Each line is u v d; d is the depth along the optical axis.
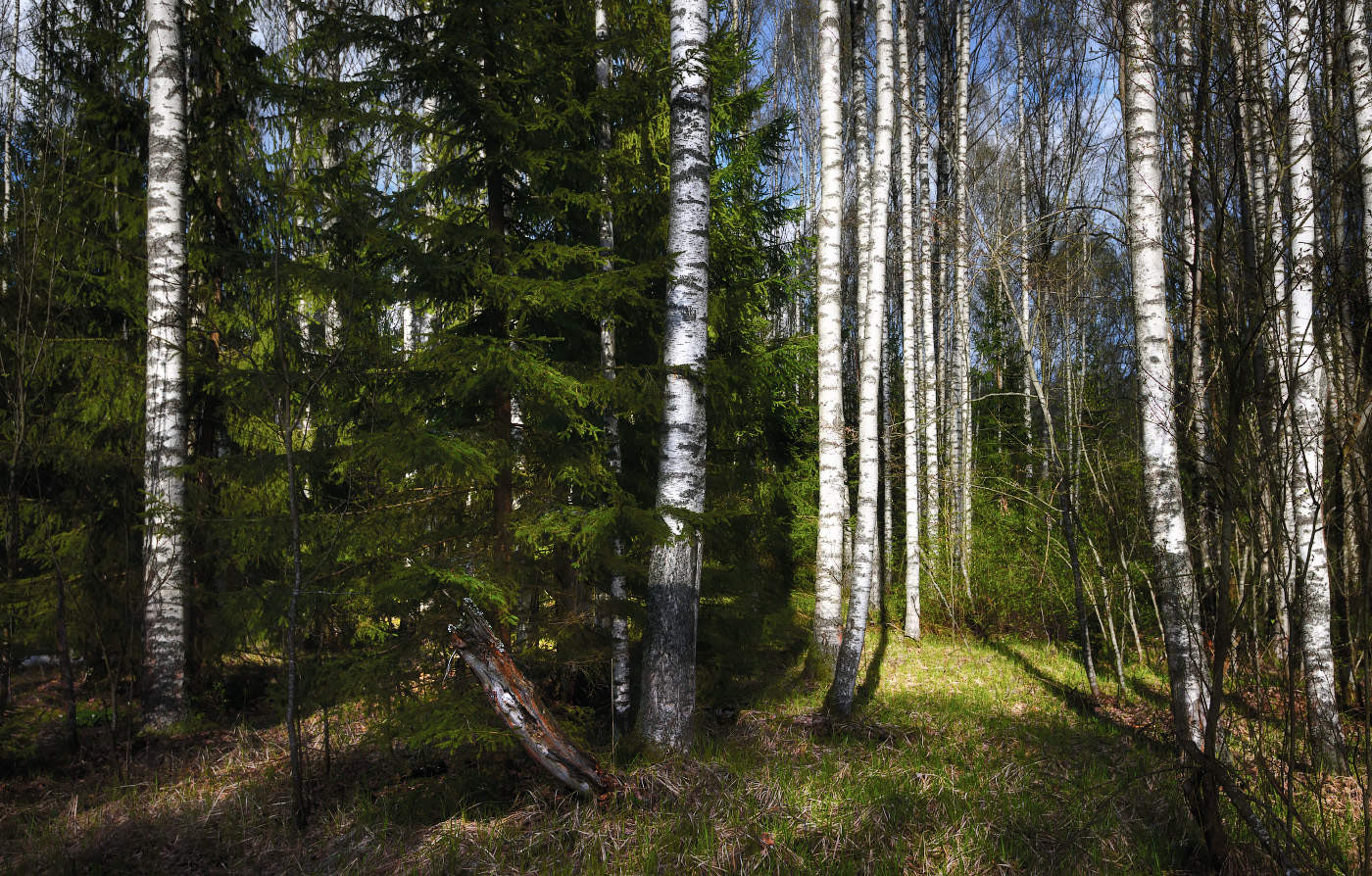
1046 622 11.60
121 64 7.74
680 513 5.27
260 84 5.85
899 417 16.20
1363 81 5.11
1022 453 12.81
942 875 3.88
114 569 7.07
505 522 5.65
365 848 4.41
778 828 4.31
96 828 4.80
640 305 6.05
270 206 7.29
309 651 6.31
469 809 4.83
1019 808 4.61
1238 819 4.18
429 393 5.42
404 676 4.99
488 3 5.21
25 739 5.98
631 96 5.92
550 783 5.05
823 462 8.95
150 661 6.81
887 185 8.12
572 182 6.41
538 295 5.16
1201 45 3.34
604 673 6.93
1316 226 3.67
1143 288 5.02
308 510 6.00
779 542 10.77
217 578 7.88
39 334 6.48
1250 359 3.31
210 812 5.01
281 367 4.94
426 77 5.39
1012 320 15.73
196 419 8.15
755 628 8.34
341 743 6.26
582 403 5.20
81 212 7.17
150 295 6.93
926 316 12.84
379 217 5.22
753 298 8.79
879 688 8.73
